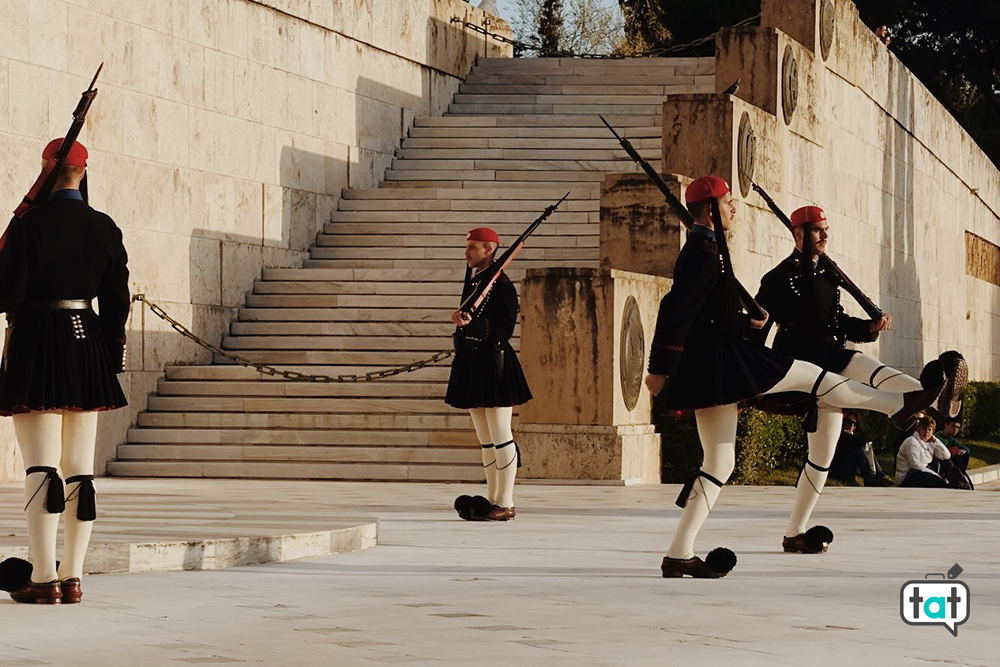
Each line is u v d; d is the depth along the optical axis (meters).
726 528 11.59
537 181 26.05
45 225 7.40
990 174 44.34
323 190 24.33
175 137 20.62
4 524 10.29
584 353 16.64
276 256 22.94
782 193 23.95
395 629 6.62
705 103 21.17
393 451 17.69
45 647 6.18
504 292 12.16
